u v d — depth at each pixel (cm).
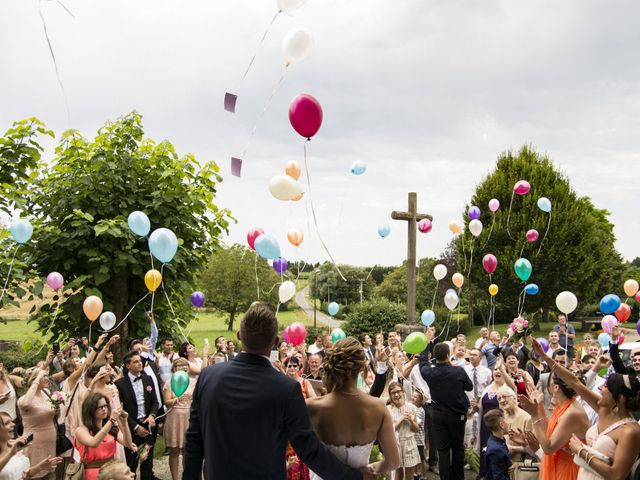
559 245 2480
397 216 1284
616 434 352
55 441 581
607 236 3362
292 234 841
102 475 386
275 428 244
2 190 864
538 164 2616
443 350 646
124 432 536
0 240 897
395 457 280
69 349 833
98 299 729
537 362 832
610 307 811
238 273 3541
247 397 243
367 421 274
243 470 240
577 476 385
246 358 257
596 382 620
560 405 421
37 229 906
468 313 2742
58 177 957
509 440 538
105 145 975
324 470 246
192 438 258
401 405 636
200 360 819
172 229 957
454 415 632
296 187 541
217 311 3706
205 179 1020
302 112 508
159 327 1017
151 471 671
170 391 698
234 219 1052
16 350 1425
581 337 2291
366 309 2044
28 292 891
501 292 2595
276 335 263
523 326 771
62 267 926
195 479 256
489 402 680
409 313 1307
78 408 620
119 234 862
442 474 636
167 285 948
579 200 2634
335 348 282
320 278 3212
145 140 1009
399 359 782
